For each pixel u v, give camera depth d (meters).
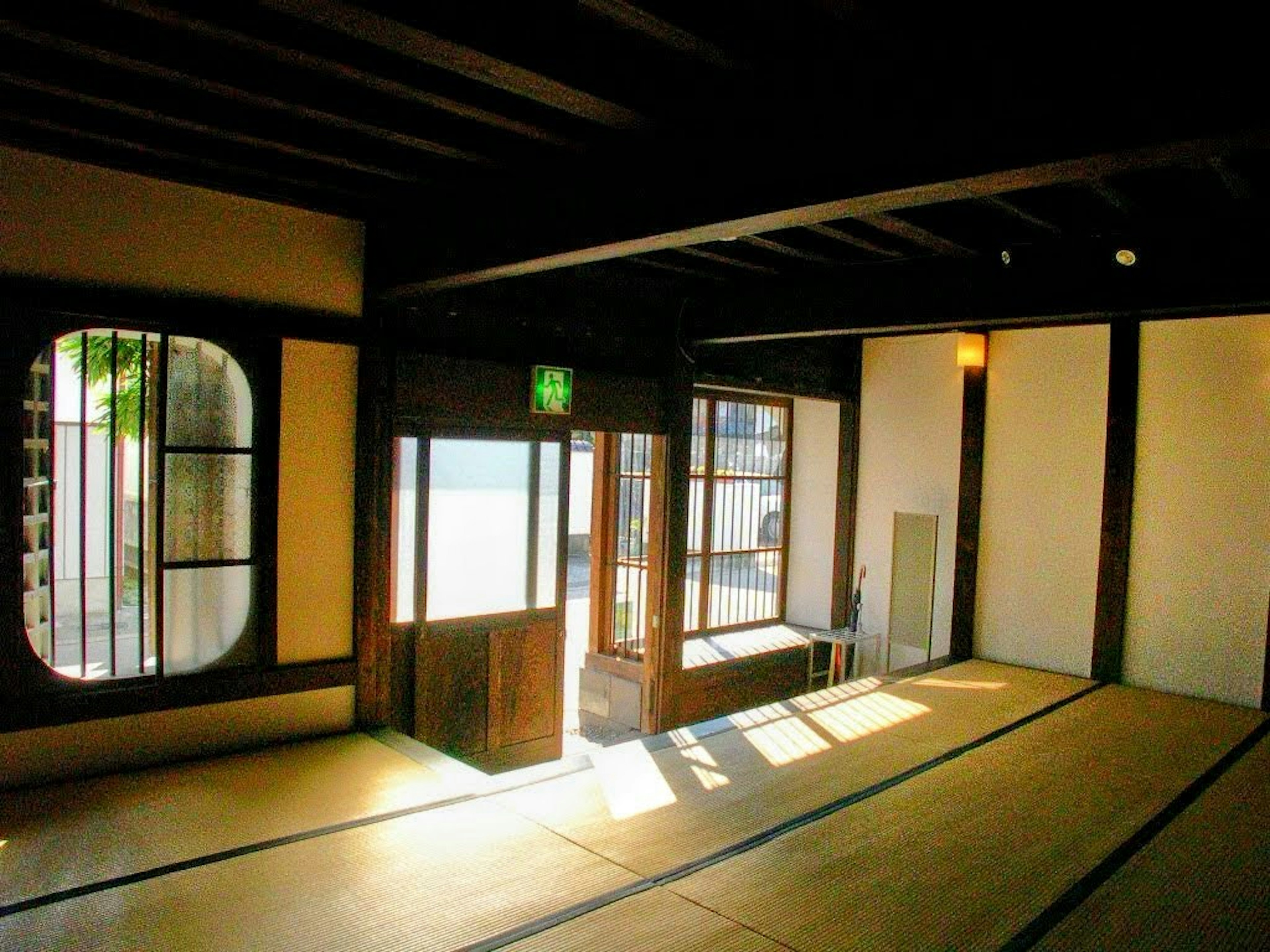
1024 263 4.22
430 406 4.44
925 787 3.90
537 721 5.02
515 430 4.82
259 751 3.90
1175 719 5.14
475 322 4.62
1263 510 5.47
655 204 2.91
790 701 5.31
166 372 3.60
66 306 3.33
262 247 3.89
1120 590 5.97
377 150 3.30
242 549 3.94
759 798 3.69
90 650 5.69
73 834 2.99
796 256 4.54
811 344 6.90
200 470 3.83
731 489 7.00
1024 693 5.67
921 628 6.91
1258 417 5.49
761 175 2.62
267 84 2.66
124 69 2.73
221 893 2.66
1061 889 2.96
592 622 6.47
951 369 6.81
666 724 5.73
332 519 4.15
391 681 4.40
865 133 2.39
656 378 5.61
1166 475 5.84
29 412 3.95
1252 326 5.52
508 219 3.42
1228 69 1.83
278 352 3.92
